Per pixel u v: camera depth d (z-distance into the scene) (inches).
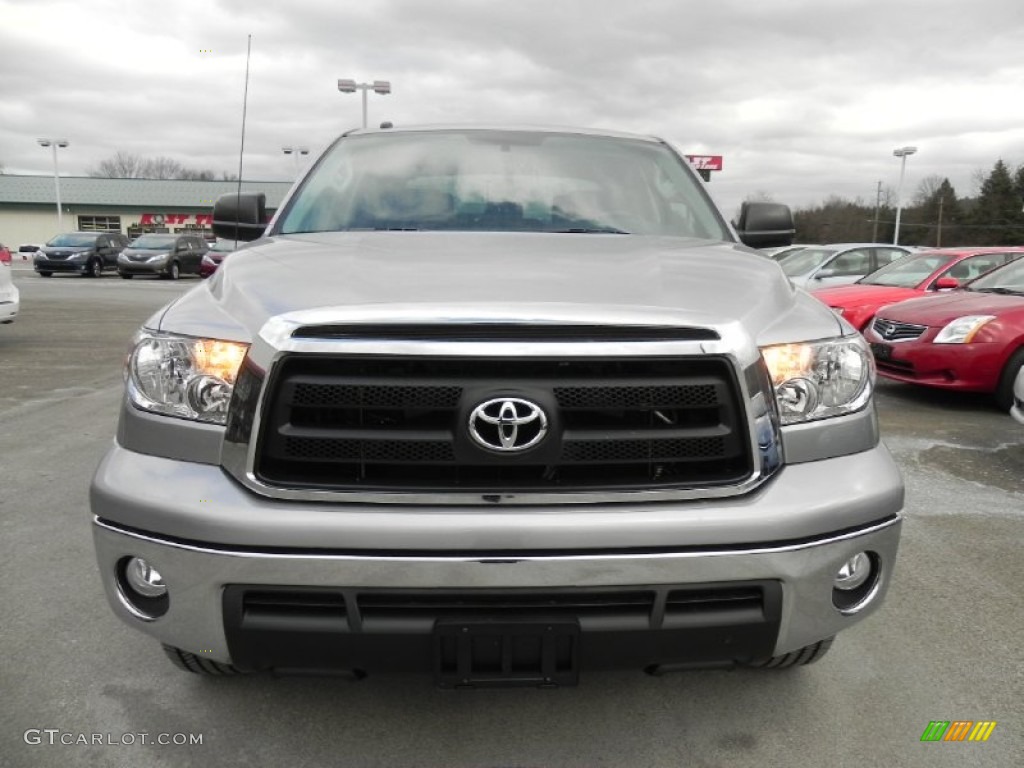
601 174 132.4
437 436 70.6
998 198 2972.4
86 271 1113.4
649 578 71.4
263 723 92.5
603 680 102.2
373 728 91.8
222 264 96.7
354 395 70.8
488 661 73.2
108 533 76.5
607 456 72.2
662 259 94.3
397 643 72.1
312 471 72.2
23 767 84.4
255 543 70.5
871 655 109.0
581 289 77.1
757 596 75.0
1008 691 100.5
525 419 69.9
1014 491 182.2
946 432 243.3
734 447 73.9
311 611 72.7
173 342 77.4
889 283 412.2
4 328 486.6
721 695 99.1
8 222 2186.3
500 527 69.9
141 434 78.0
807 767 86.0
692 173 138.3
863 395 82.3
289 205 125.1
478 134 140.3
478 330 70.2
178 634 75.2
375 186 126.9
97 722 92.3
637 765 86.2
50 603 121.8
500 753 87.8
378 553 70.1
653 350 71.2
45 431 228.1
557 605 72.3
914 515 165.0
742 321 75.5
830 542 75.7
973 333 269.4
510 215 121.7
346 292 75.3
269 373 71.5
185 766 85.1
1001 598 126.3
